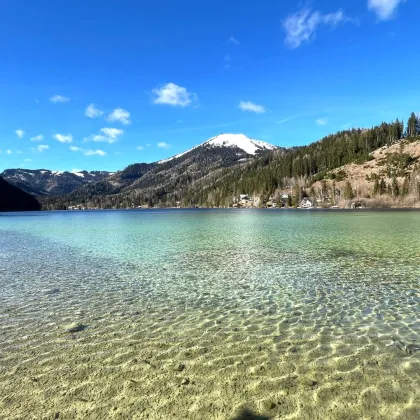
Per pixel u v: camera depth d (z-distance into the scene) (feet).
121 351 25.73
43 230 152.56
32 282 49.49
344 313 33.60
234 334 28.76
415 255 66.13
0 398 19.57
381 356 23.86
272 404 18.51
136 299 40.14
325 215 252.42
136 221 226.99
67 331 30.01
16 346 26.86
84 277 52.65
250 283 47.11
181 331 29.73
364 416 17.30
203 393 19.77
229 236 110.63
